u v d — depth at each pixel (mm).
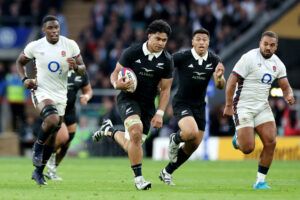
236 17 86188
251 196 32812
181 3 89000
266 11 86500
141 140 35188
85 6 103625
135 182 35281
